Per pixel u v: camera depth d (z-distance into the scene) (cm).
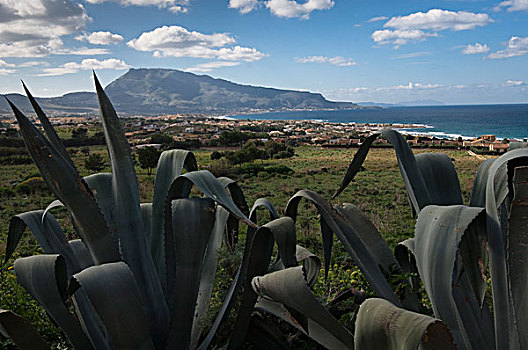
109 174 258
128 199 218
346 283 338
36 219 242
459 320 162
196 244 190
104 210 239
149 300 212
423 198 191
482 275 157
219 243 258
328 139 14112
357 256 197
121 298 163
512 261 133
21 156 8062
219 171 5272
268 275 167
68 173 187
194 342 219
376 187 3781
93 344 212
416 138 11538
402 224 1155
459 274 162
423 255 155
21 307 319
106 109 215
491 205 155
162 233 250
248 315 207
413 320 104
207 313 238
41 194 3684
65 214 1959
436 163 209
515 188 133
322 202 210
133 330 166
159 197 252
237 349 214
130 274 170
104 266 171
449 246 147
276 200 3061
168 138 12062
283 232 187
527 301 131
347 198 2867
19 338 175
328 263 233
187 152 254
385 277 212
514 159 145
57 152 189
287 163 7869
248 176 5391
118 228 217
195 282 192
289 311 186
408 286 209
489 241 155
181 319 194
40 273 196
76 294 221
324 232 232
